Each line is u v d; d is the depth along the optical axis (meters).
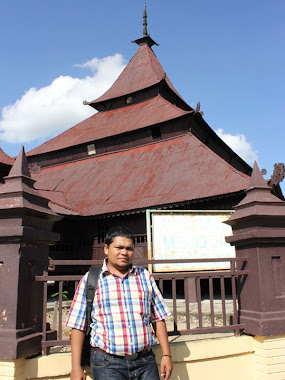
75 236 18.25
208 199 14.13
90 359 3.12
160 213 10.74
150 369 3.05
